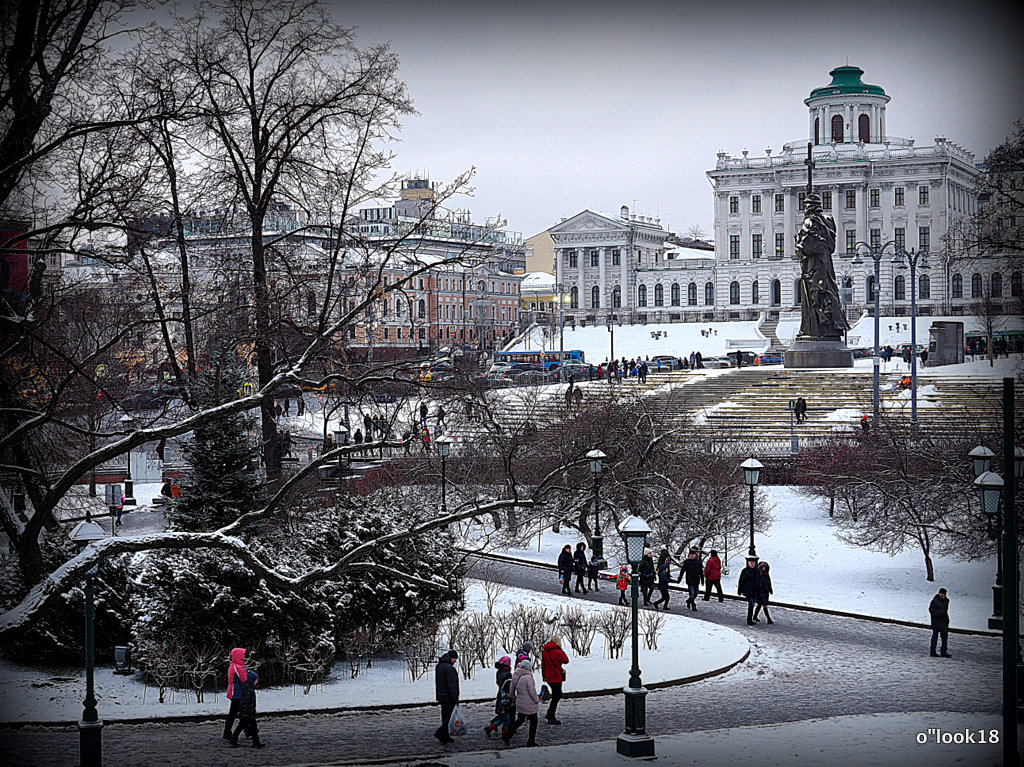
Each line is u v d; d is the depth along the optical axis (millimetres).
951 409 74312
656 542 46688
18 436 24844
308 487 41094
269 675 28359
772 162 185375
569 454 47219
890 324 140625
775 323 166500
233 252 38406
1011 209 49438
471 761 20203
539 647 31016
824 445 60281
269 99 38219
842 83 193000
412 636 30797
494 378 86125
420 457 53219
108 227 27250
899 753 20188
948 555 47969
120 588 30328
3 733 23078
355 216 37625
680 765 19578
